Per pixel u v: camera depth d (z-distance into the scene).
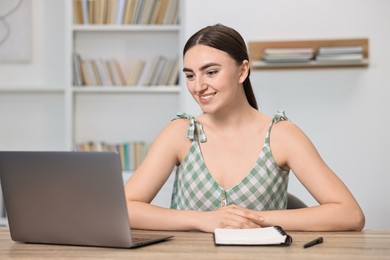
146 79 4.64
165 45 4.78
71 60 4.57
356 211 1.91
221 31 2.00
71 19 4.57
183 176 2.21
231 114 2.15
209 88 1.98
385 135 4.16
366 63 4.13
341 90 4.18
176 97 4.78
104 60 4.73
